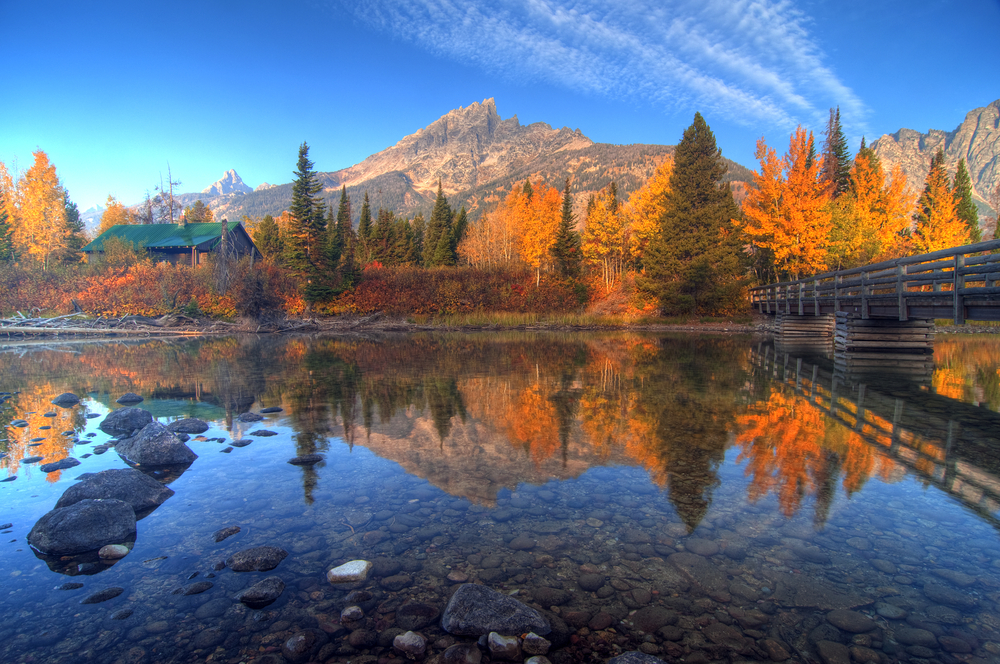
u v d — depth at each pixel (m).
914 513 4.39
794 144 28.23
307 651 2.60
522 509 4.47
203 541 3.88
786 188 28.50
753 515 4.34
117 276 32.62
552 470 5.50
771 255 32.28
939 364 14.48
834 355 17.20
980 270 9.11
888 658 2.54
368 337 27.62
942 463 5.71
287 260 35.84
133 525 4.07
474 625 2.78
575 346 21.45
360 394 10.03
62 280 32.97
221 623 2.87
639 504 4.58
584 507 4.51
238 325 31.09
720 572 3.41
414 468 5.57
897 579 3.33
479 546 3.79
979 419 7.91
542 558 3.60
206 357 17.08
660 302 35.16
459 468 5.56
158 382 11.58
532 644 2.61
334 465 5.67
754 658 2.54
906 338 15.23
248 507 4.52
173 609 3.00
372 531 4.04
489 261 44.53
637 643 2.66
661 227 35.09
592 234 42.41
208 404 9.09
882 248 29.06
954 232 32.31
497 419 7.89
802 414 8.25
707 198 33.06
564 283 39.00
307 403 9.14
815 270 28.89
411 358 16.73
